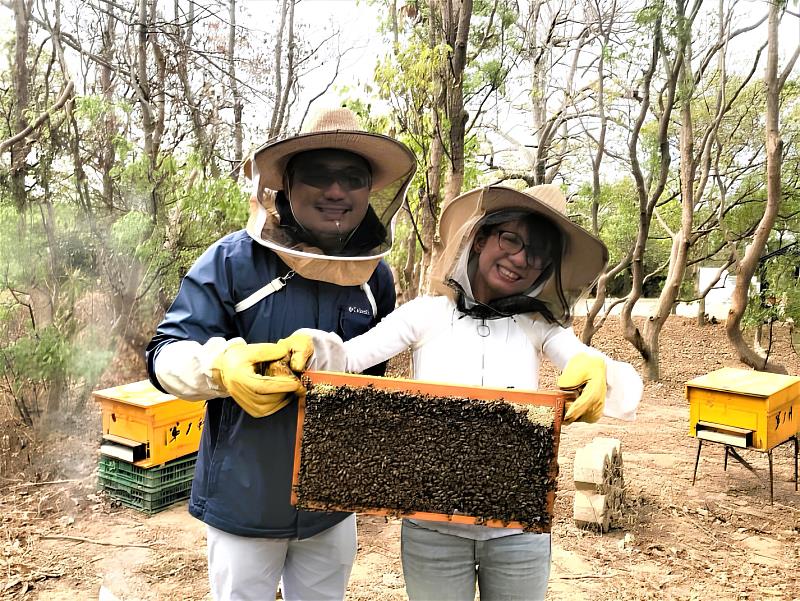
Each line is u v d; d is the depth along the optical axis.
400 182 2.41
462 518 2.02
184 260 7.40
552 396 1.97
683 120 11.47
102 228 6.88
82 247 6.78
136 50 9.35
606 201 16.28
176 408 5.04
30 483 5.55
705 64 11.18
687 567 4.49
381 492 2.02
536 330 2.51
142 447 4.95
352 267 2.31
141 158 6.98
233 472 2.29
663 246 20.73
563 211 2.54
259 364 2.02
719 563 4.57
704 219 16.67
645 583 4.23
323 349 2.17
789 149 13.98
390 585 4.08
